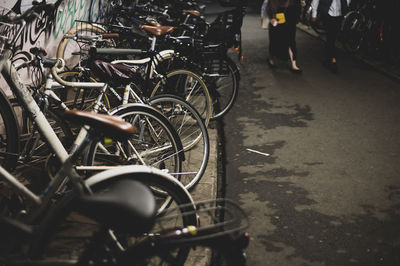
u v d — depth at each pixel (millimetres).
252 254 3100
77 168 2711
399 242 3199
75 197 1875
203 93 4965
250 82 7496
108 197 1775
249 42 10922
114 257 1950
